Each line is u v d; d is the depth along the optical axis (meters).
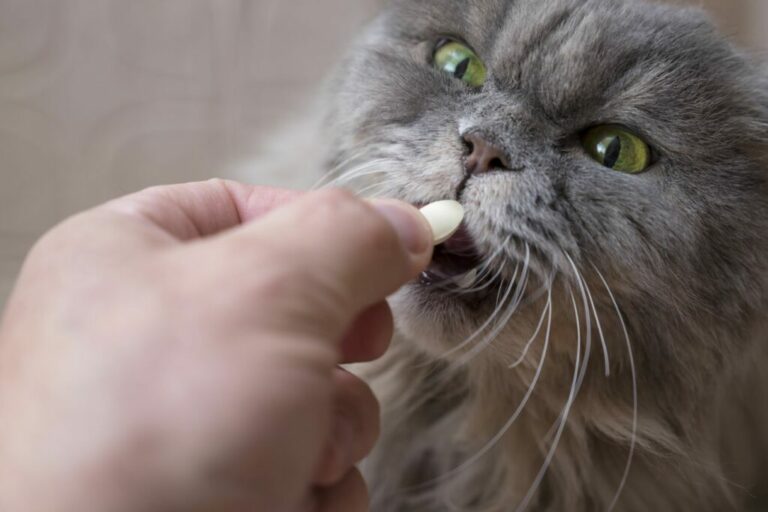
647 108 0.27
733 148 0.28
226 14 0.44
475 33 0.30
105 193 0.45
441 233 0.25
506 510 0.31
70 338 0.18
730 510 0.31
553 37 0.28
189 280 0.18
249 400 0.18
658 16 0.29
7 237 0.45
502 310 0.27
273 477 0.18
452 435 0.31
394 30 0.32
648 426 0.29
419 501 0.32
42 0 0.43
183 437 0.17
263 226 0.19
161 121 0.45
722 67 0.29
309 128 0.36
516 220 0.26
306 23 0.44
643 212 0.27
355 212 0.20
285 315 0.18
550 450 0.29
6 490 0.18
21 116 0.44
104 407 0.17
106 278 0.19
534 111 0.28
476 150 0.27
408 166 0.28
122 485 0.17
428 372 0.31
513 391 0.29
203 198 0.25
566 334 0.27
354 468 0.25
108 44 0.44
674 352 0.28
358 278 0.20
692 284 0.27
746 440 0.32
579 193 0.27
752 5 0.35
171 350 0.18
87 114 0.45
